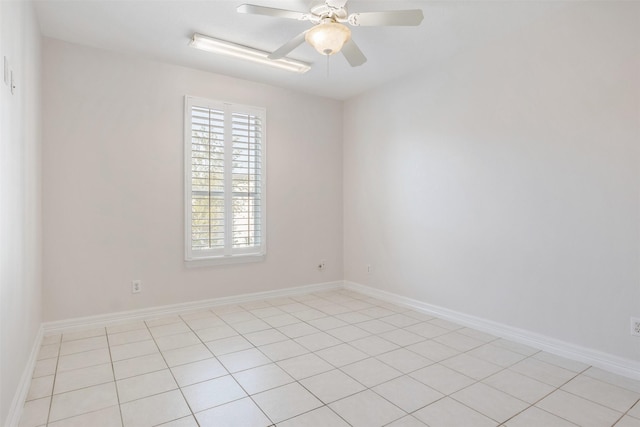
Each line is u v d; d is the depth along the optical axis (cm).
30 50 246
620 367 243
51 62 312
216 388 222
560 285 274
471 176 336
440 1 258
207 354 272
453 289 353
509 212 306
